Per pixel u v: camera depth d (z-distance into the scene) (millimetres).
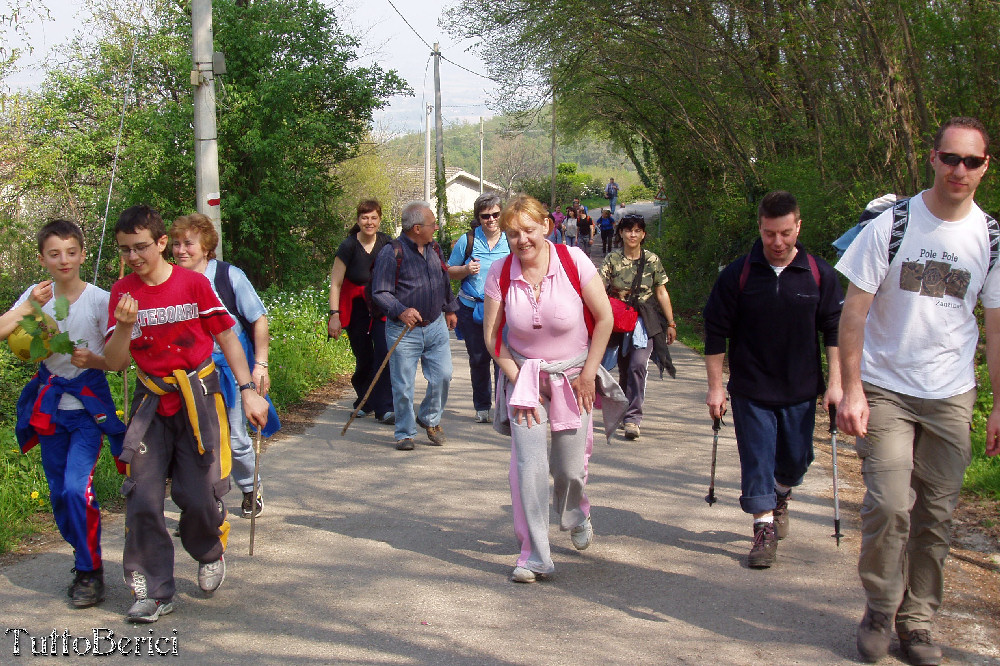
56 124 15297
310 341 10688
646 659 3711
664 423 8016
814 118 12812
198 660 3709
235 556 4891
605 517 5531
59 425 4242
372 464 6719
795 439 4754
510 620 4090
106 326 4340
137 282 4047
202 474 4113
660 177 23719
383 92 20047
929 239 3619
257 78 18078
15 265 13156
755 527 4758
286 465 6703
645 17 15586
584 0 15633
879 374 3723
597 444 7293
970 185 3486
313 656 3746
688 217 21000
